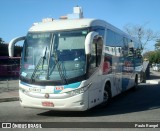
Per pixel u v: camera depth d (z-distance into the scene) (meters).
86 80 10.45
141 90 20.44
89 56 10.62
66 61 10.55
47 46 10.98
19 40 11.77
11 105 14.45
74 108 10.31
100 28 12.12
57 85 10.32
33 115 11.52
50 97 10.36
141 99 15.79
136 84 20.34
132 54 19.06
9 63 39.81
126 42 17.34
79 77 10.33
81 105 10.32
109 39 13.39
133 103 14.34
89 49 10.18
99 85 11.77
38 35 11.30
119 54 15.36
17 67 37.12
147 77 35.19
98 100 11.66
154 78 36.09
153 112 11.79
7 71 36.81
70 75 10.34
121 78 15.83
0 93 18.41
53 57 10.72
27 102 10.77
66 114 11.56
